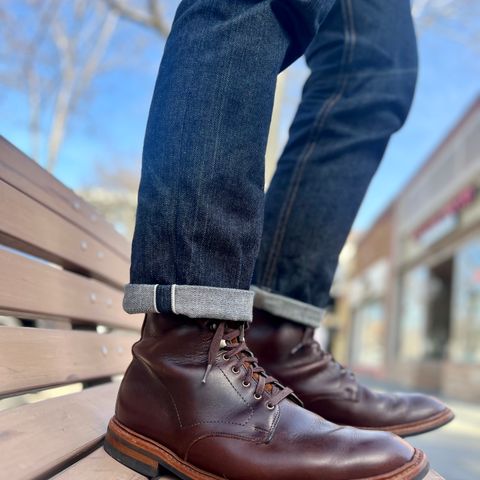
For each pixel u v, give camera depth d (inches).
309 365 44.4
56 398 42.4
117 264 71.7
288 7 34.3
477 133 327.6
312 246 45.8
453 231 368.2
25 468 27.4
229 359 33.0
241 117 32.6
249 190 32.8
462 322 342.6
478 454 84.7
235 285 32.9
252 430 31.5
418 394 48.4
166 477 32.7
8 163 39.5
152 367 33.1
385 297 559.5
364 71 49.0
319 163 46.9
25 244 42.9
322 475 30.3
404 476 31.1
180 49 33.3
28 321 67.6
